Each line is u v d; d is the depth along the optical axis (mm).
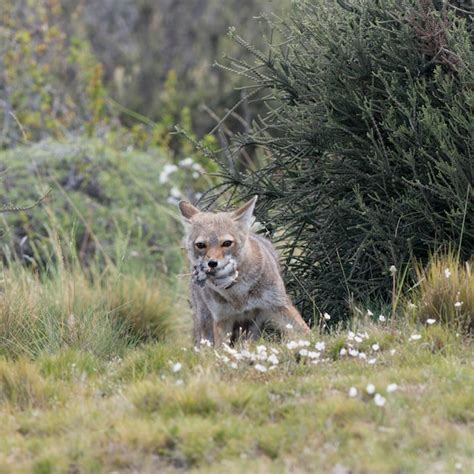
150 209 18062
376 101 11422
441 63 11406
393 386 8062
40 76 23000
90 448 7605
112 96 29484
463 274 10719
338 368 9305
